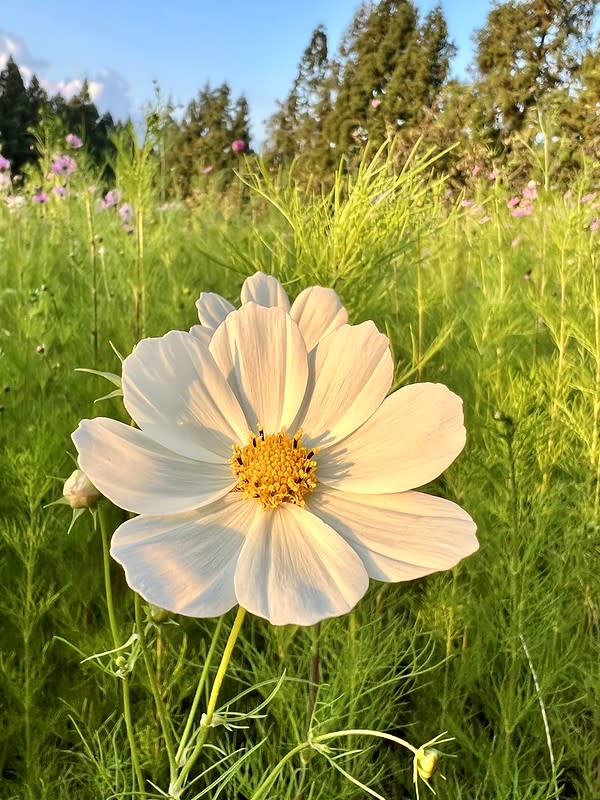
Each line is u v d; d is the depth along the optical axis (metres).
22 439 0.30
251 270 0.29
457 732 0.23
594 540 0.24
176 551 0.12
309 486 0.14
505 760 0.21
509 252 0.50
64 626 0.27
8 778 0.24
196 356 0.15
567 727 0.24
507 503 0.24
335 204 0.27
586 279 0.34
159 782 0.22
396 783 0.25
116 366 0.37
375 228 0.27
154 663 0.22
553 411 0.29
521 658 0.23
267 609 0.11
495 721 0.25
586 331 0.29
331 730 0.21
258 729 0.24
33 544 0.24
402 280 0.42
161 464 0.14
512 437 0.20
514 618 0.22
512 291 0.42
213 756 0.23
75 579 0.27
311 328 0.17
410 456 0.14
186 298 0.45
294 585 0.12
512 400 0.24
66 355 0.40
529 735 0.25
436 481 0.31
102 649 0.23
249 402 0.15
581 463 0.27
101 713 0.24
